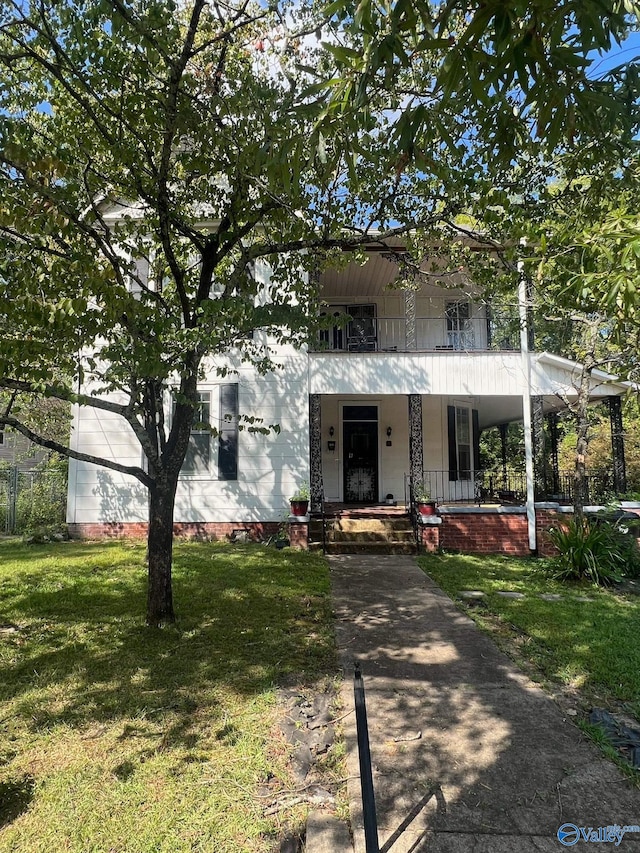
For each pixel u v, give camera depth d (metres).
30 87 5.30
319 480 10.55
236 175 5.08
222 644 4.74
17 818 2.53
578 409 9.79
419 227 5.67
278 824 2.47
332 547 9.49
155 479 5.27
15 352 3.30
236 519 10.59
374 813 1.95
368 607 6.02
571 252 3.20
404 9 1.69
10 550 9.12
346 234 6.41
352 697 3.74
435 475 12.84
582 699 3.76
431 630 5.24
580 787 2.71
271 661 4.37
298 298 5.97
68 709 3.56
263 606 5.93
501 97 1.95
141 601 6.03
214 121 4.68
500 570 8.18
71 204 4.20
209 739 3.20
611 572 7.24
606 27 1.84
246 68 4.64
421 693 3.81
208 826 2.45
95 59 4.26
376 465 13.09
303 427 10.72
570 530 7.93
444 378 10.55
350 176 2.48
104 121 4.95
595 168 4.45
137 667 4.23
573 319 8.88
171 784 2.77
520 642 4.93
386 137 4.34
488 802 2.59
